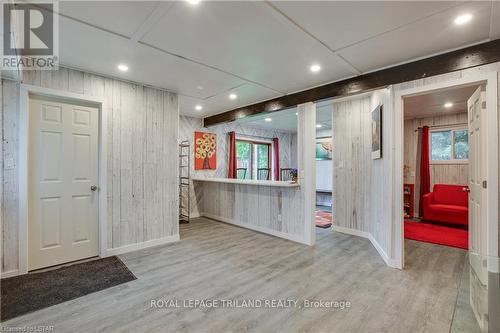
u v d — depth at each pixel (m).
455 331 1.81
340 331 1.82
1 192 2.62
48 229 2.96
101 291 2.38
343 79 3.38
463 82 2.48
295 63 2.89
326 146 7.79
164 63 2.91
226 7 1.89
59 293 2.34
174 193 4.04
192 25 2.13
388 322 1.92
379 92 3.48
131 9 1.91
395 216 2.96
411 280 2.61
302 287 2.47
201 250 3.58
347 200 4.51
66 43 2.43
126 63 2.91
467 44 2.43
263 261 3.15
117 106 3.43
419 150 5.77
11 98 2.67
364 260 3.18
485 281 1.62
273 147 8.03
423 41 2.38
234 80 3.46
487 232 2.31
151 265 3.02
